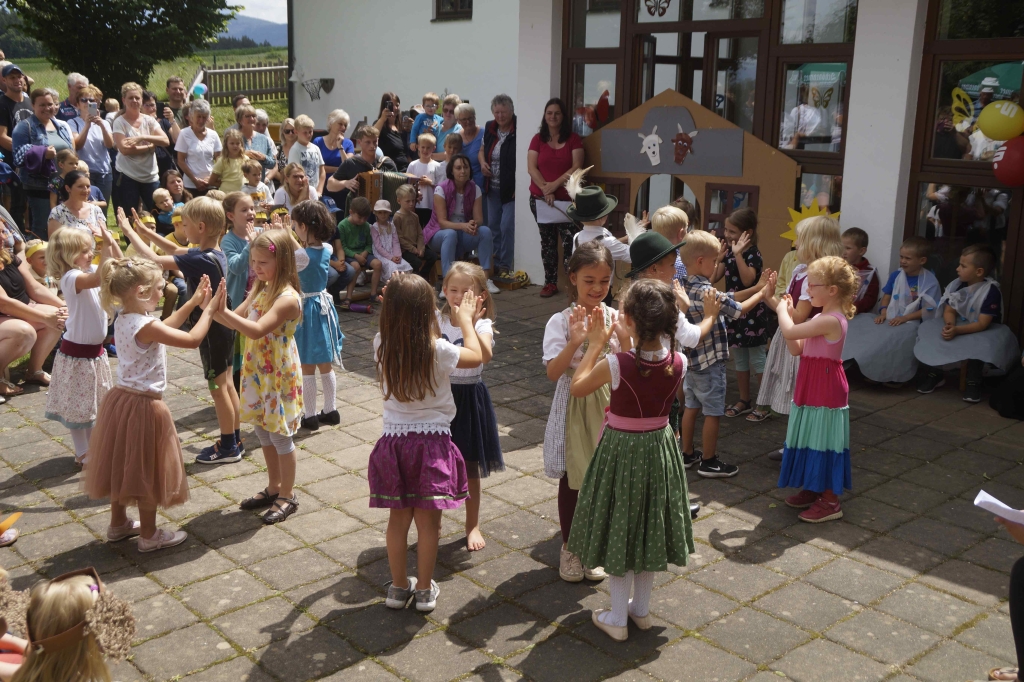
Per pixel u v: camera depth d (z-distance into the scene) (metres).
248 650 3.30
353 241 8.48
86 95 9.34
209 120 9.27
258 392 4.28
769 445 5.30
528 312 8.23
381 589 3.72
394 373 3.34
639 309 3.14
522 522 4.33
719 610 3.57
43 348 6.17
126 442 3.88
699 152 7.70
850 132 6.64
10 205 9.52
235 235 5.21
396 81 14.26
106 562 3.94
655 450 3.22
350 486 4.72
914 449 5.20
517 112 8.84
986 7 5.99
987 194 6.17
